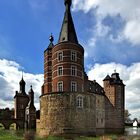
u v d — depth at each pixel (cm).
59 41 6594
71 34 6531
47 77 7369
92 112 5862
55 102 5562
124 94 11375
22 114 12912
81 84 6328
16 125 11100
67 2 6806
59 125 5441
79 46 6394
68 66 6134
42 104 5841
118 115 10969
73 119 5431
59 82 6144
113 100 11012
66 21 6650
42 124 5762
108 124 10756
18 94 13125
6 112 14225
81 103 5594
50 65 7412
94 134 5750
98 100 10419
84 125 5556
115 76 11312
